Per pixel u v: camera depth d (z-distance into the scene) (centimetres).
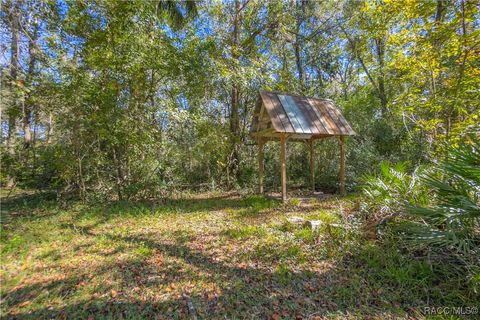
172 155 938
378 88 1472
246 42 1190
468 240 311
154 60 793
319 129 814
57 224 593
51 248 452
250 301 302
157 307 290
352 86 1709
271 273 366
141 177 878
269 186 1122
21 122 786
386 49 1149
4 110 674
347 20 1344
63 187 852
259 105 910
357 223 487
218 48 1007
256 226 562
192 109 965
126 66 764
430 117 855
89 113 748
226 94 1137
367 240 436
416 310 280
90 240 494
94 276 354
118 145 822
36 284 330
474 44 611
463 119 705
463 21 617
